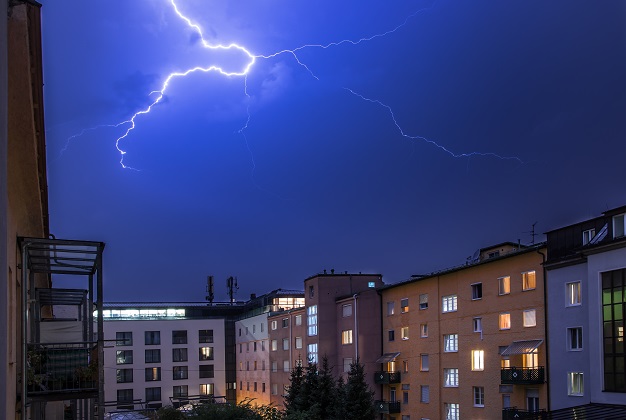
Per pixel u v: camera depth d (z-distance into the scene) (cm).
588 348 3666
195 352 9325
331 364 6594
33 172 1291
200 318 9444
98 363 1512
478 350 4678
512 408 4166
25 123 1089
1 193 638
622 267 3409
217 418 2448
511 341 4331
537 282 4128
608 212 3538
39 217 1581
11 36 890
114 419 5109
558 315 3912
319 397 4741
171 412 3062
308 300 7006
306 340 7012
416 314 5534
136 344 9081
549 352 3962
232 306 10144
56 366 1530
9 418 1165
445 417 5038
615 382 3378
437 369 5159
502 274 4469
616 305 3422
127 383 8944
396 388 5806
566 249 3909
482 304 4659
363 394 4691
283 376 7669
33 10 860
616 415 3173
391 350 5925
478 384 4644
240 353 9325
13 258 1268
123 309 9625
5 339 686
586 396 3650
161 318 9656
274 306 8744
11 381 1220
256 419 2466
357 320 6166
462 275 4925
